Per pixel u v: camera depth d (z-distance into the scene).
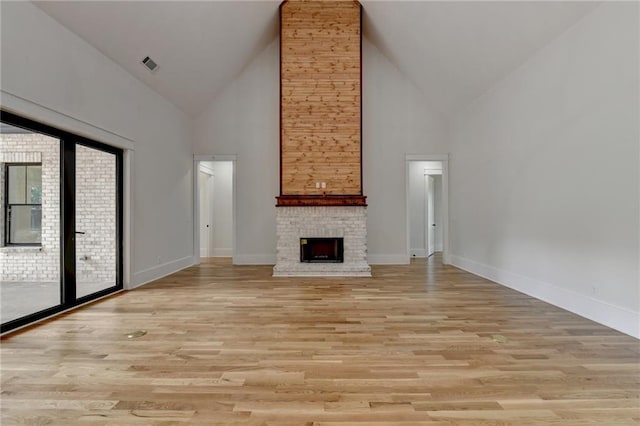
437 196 9.18
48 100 3.35
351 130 6.06
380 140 7.19
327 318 3.48
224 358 2.53
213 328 3.17
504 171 5.04
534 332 3.05
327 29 6.11
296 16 6.10
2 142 4.70
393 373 2.29
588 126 3.44
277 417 1.80
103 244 4.75
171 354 2.59
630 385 2.12
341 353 2.62
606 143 3.22
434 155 7.16
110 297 4.33
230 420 1.77
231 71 6.73
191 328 3.17
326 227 5.98
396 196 7.19
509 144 4.90
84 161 4.71
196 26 4.89
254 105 7.15
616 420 1.77
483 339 2.89
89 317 3.50
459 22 4.61
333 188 6.04
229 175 8.55
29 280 4.73
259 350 2.67
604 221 3.26
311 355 2.58
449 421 1.76
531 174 4.40
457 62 5.42
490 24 4.30
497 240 5.27
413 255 8.51
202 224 8.43
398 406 1.90
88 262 4.73
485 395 2.01
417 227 8.53
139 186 5.05
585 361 2.46
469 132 6.24
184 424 1.74
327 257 6.02
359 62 6.10
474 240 6.06
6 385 2.12
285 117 6.07
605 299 3.26
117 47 4.23
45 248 4.71
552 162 3.99
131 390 2.07
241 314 3.62
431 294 4.50
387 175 7.19
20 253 4.73
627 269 3.02
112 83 4.38
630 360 2.47
